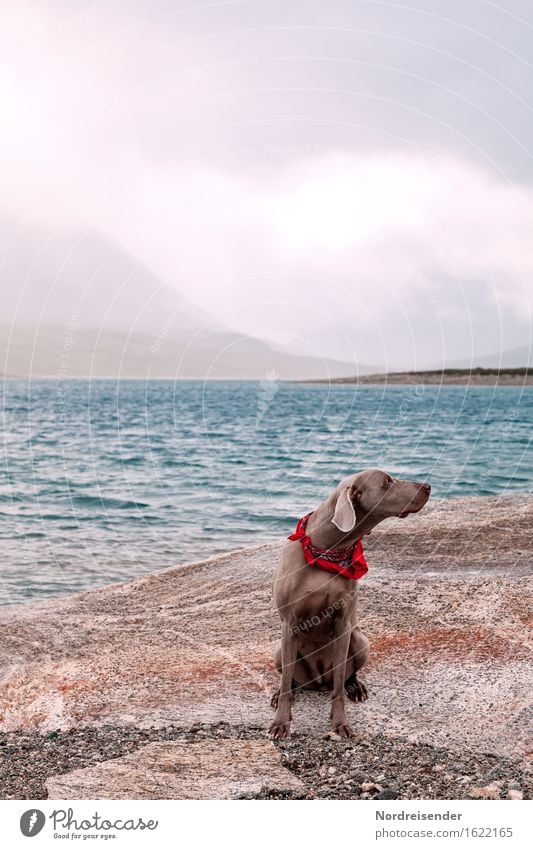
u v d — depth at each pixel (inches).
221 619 156.3
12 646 142.3
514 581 169.0
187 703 117.3
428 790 92.3
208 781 94.2
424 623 144.8
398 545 206.8
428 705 114.3
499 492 361.7
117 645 141.8
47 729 111.7
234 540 256.8
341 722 107.6
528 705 112.6
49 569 219.0
